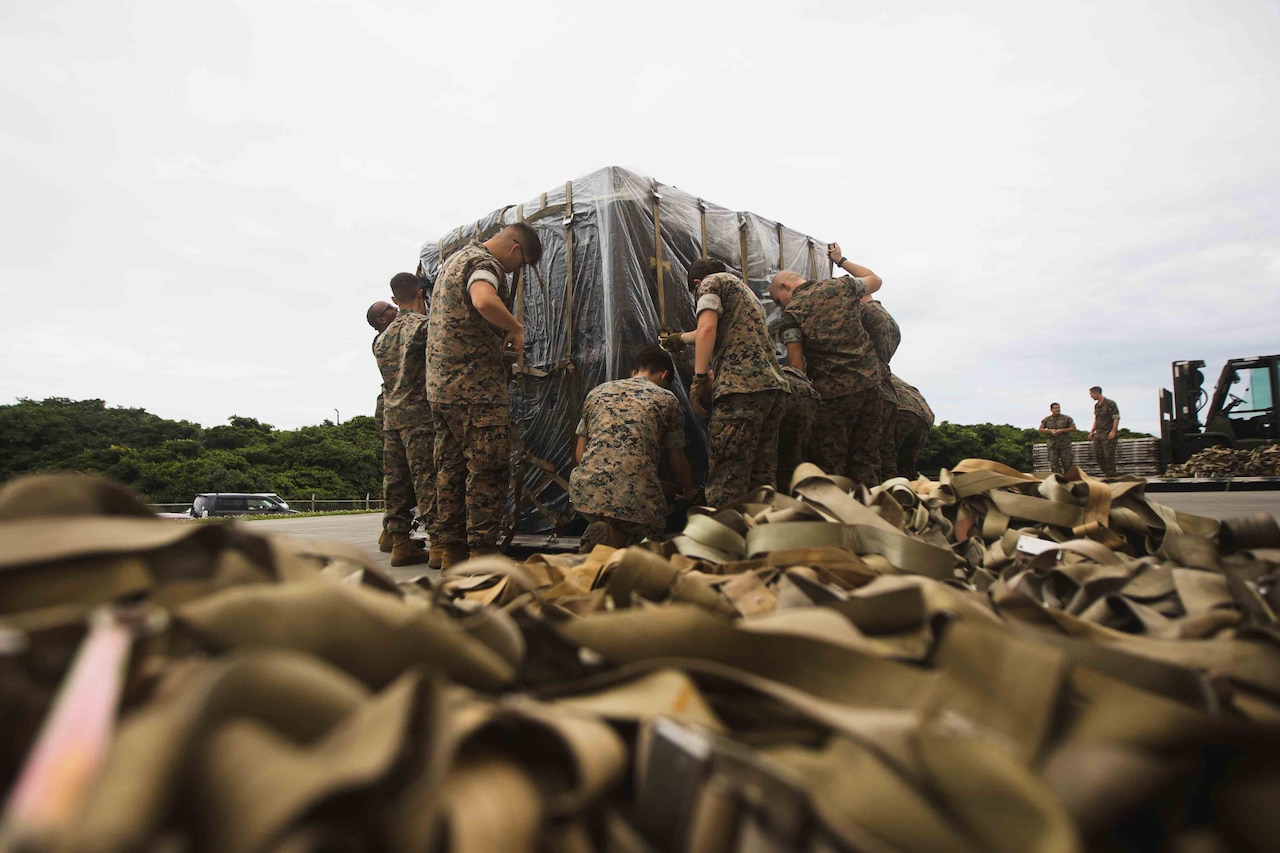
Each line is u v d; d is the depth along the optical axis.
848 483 2.16
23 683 0.42
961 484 2.37
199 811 0.34
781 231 5.12
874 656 0.67
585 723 0.50
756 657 0.70
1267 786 0.51
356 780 0.33
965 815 0.46
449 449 3.41
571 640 0.73
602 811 0.49
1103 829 0.53
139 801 0.31
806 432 3.83
